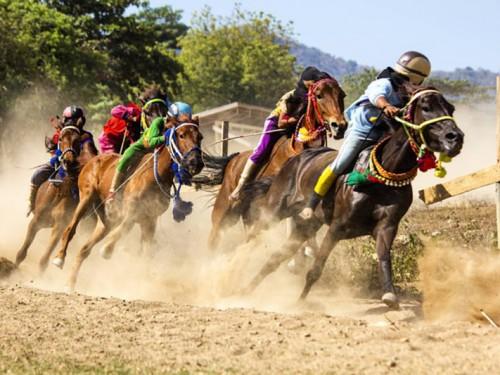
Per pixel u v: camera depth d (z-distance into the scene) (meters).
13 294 12.05
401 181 10.73
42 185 16.56
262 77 97.56
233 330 9.80
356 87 92.25
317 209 11.70
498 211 14.45
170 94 72.38
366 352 8.64
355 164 11.10
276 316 10.54
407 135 10.54
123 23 68.19
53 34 56.22
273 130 13.94
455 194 13.69
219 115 51.34
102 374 8.07
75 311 10.95
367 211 11.00
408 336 9.29
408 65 11.01
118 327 10.03
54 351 9.07
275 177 12.66
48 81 54.72
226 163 14.88
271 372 8.07
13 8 55.78
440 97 10.30
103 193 15.06
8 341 9.48
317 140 13.50
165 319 10.42
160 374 8.01
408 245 16.08
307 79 13.62
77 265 14.48
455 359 8.27
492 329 9.59
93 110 58.88
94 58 59.44
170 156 14.29
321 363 8.31
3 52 51.59
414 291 14.34
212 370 8.16
